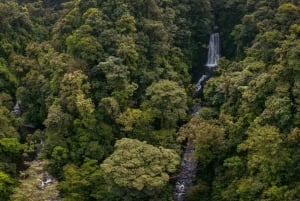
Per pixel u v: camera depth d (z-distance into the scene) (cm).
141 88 9438
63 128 8344
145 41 9919
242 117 7788
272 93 7538
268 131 6738
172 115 8569
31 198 6938
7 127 8638
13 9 11812
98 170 7812
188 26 12056
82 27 9312
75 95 8375
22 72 10675
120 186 7006
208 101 9625
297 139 6606
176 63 10700
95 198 7719
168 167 7288
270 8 10575
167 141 8338
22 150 8625
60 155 8119
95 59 9081
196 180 8206
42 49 11000
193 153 8162
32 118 10031
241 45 10962
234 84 8450
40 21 13350
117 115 8438
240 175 7362
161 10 10962
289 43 7519
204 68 12438
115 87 8744
